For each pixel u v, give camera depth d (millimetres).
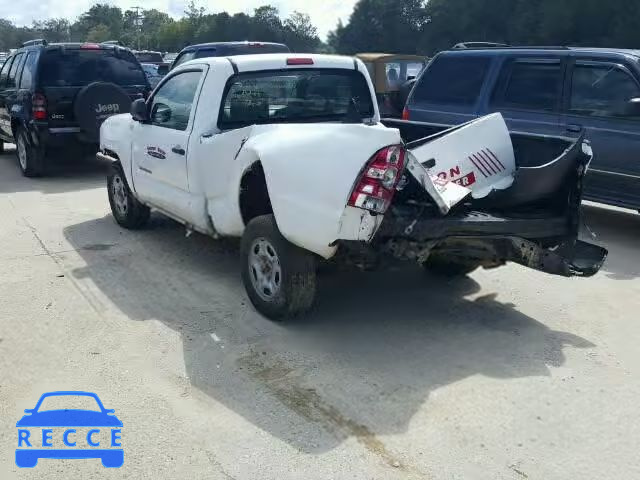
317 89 5645
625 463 3191
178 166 5598
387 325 4715
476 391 3812
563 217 4570
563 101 7250
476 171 4711
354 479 3062
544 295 5359
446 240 4188
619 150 6770
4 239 6973
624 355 4305
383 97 15070
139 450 3297
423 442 3338
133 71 11250
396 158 3812
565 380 3953
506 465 3168
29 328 4703
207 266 6043
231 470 3139
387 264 4086
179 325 4727
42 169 10781
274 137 4477
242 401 3723
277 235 4441
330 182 3934
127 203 7125
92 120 10133
